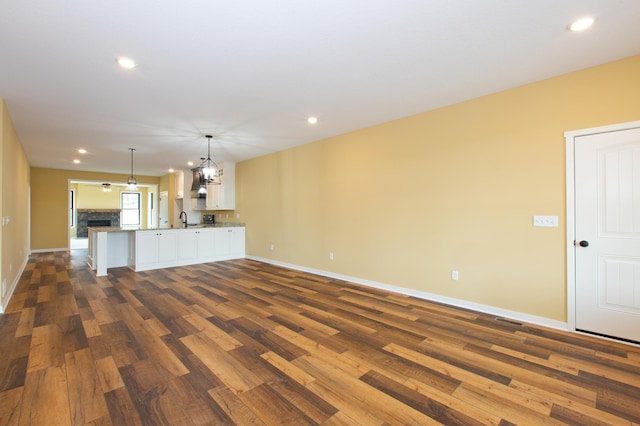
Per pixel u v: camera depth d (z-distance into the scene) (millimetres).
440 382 2100
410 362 2369
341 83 3104
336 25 2146
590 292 2832
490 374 2199
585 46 2449
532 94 3119
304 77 2961
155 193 11320
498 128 3340
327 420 1726
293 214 6039
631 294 2650
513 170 3244
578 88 2867
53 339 2744
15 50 2410
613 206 2717
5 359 2381
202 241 6770
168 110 3811
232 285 4727
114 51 2451
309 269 5711
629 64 2633
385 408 1830
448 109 3742
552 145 3008
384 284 4477
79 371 2211
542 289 3082
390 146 4367
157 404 1848
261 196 6863
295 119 4234
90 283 4840
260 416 1755
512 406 1846
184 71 2809
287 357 2443
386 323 3158
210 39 2301
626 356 2443
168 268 6105
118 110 3795
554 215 3004
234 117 4117
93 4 1883
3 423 1669
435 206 3871
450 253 3742
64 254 8086
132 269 6027
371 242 4645
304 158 5773
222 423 1695
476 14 2035
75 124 4352
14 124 4332
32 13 1959
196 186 8438
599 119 2764
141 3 1881
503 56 2600
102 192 13617
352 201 4918
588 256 2836
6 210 3812
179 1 1868
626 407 1833
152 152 6336
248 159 7246
